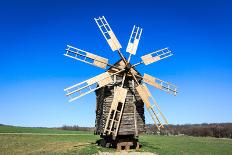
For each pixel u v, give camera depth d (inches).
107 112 1072.2
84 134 2183.8
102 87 1129.4
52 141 1494.8
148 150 1099.3
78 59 1103.6
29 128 2738.7
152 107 1110.4
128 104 1099.3
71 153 999.6
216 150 1245.7
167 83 1177.4
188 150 1202.0
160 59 1192.2
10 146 1237.1
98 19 1177.4
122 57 1128.8
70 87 1061.1
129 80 1127.6
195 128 3122.5
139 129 1097.4
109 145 1119.6
